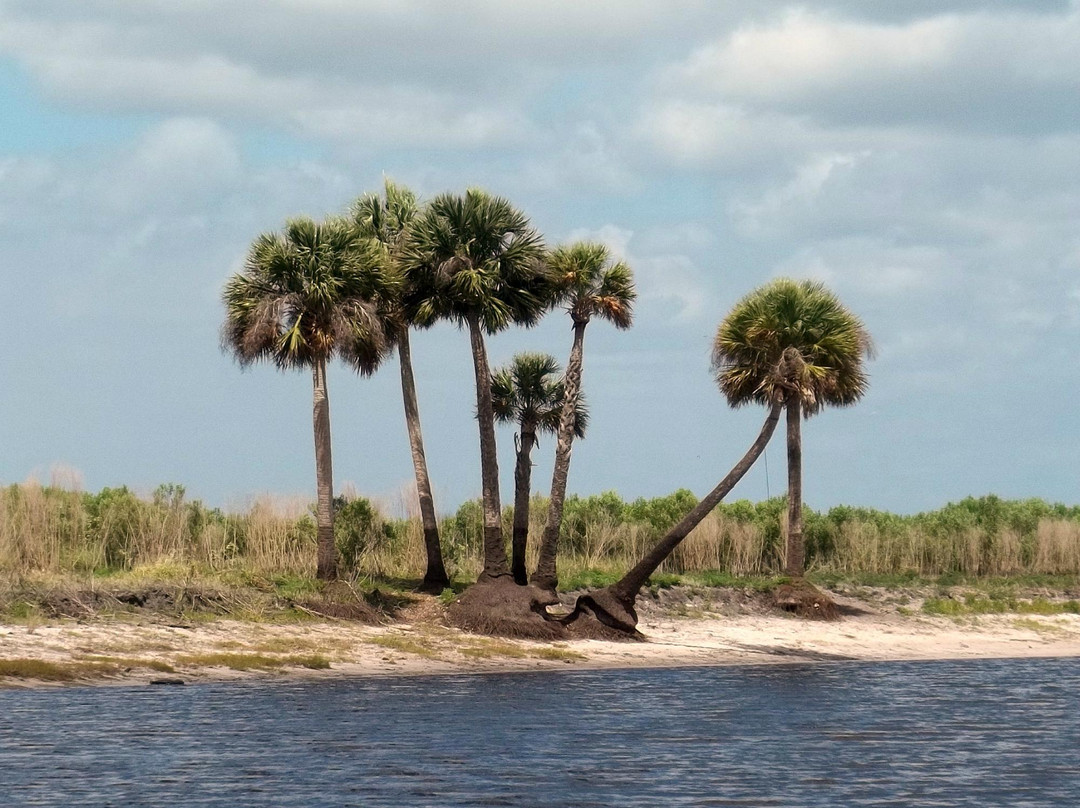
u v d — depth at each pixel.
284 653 57.75
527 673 59.53
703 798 35.12
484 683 55.78
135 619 59.44
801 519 83.69
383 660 59.22
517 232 68.50
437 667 59.19
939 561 104.12
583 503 97.94
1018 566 106.06
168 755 38.09
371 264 67.62
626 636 70.38
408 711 47.75
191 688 50.06
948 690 59.12
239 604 63.69
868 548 101.88
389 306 69.50
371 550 74.81
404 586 73.38
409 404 73.62
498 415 75.31
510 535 88.38
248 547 72.69
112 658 52.62
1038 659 74.06
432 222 67.75
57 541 65.88
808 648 73.50
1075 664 71.56
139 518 71.00
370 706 48.41
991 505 116.94
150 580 63.72
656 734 45.12
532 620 67.50
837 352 77.00
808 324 77.06
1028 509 117.06
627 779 37.31
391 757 39.50
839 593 89.31
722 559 96.00
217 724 43.25
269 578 68.44
